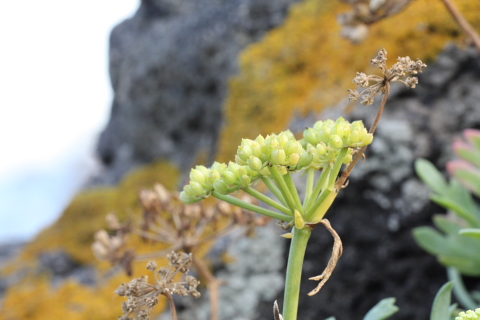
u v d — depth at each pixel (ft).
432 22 2.01
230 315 1.97
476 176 1.54
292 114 2.23
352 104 2.02
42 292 2.28
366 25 1.54
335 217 1.99
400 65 1.03
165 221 1.53
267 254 2.02
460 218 1.57
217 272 2.01
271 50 2.44
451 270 1.61
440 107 1.91
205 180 1.07
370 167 1.91
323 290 1.99
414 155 1.87
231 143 2.36
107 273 2.31
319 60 2.30
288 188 1.04
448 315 1.18
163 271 1.06
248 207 1.06
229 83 2.47
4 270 2.51
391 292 1.94
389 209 1.91
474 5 1.99
